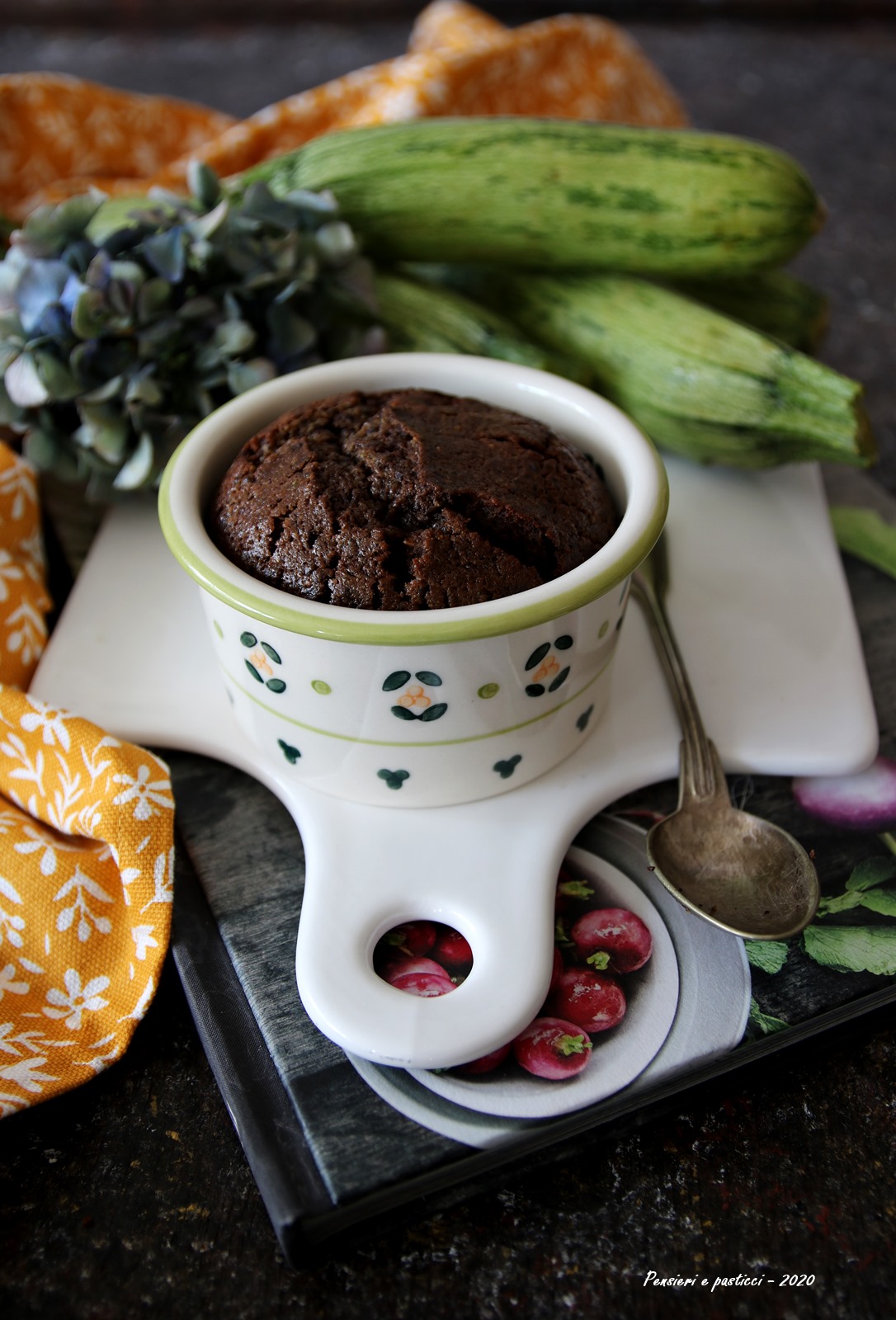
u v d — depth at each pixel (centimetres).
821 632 33
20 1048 26
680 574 34
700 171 37
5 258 36
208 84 74
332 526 27
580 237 38
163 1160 26
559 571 27
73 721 29
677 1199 25
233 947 27
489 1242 24
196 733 30
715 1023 26
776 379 35
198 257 34
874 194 58
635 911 28
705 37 78
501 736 27
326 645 25
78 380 34
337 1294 24
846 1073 26
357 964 26
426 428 29
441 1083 25
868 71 73
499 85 48
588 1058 25
